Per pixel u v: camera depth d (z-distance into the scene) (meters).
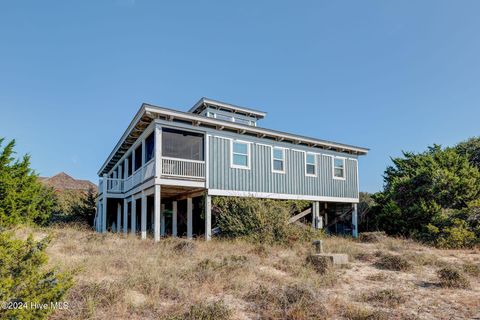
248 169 16.02
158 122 13.60
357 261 10.06
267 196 16.45
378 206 21.23
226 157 15.35
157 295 5.47
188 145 17.89
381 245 13.66
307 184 18.31
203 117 14.37
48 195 19.67
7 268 3.67
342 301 5.70
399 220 18.36
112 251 9.27
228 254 9.75
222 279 6.62
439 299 6.08
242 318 4.81
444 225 15.44
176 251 9.83
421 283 7.39
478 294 6.46
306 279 7.04
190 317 4.61
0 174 15.48
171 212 21.70
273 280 6.92
